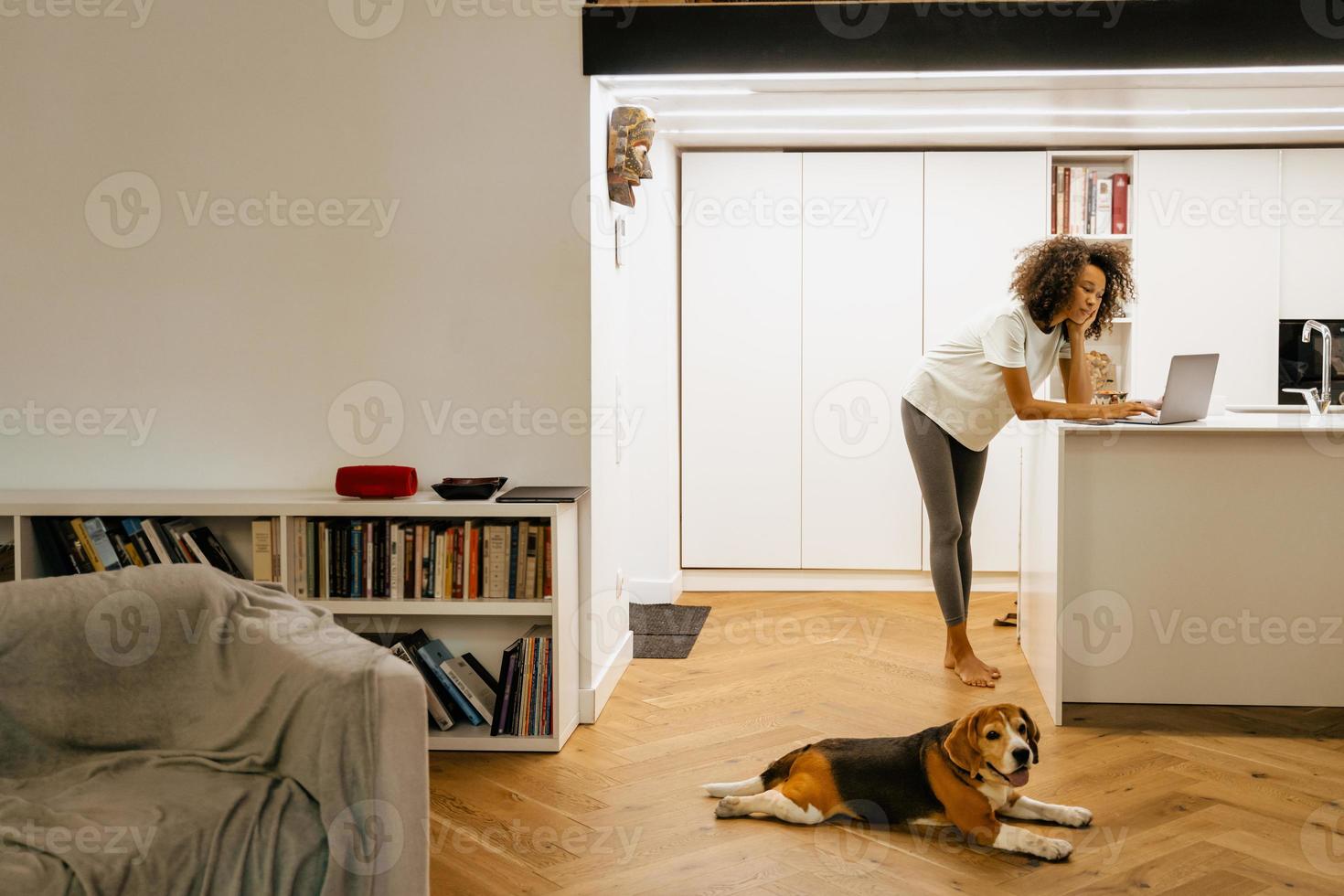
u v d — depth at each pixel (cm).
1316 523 316
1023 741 224
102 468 340
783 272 496
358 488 305
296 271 331
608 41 323
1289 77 361
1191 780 266
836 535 501
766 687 351
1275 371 488
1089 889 210
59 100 333
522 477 328
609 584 351
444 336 328
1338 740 295
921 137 471
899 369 495
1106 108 416
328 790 169
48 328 338
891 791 243
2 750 185
